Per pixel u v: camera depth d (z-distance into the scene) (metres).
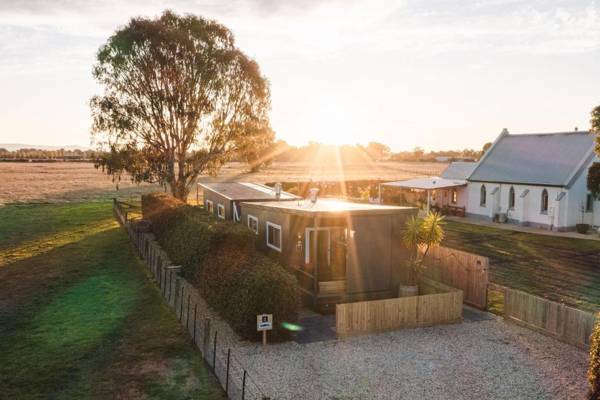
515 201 40.56
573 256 27.66
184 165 43.22
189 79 40.06
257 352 13.39
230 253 17.33
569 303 18.66
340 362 12.84
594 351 10.85
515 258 27.11
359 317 14.86
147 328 14.99
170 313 16.41
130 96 39.94
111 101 39.50
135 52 38.53
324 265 18.98
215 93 41.06
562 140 41.31
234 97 42.47
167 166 42.00
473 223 41.34
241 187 32.44
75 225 36.69
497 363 12.92
